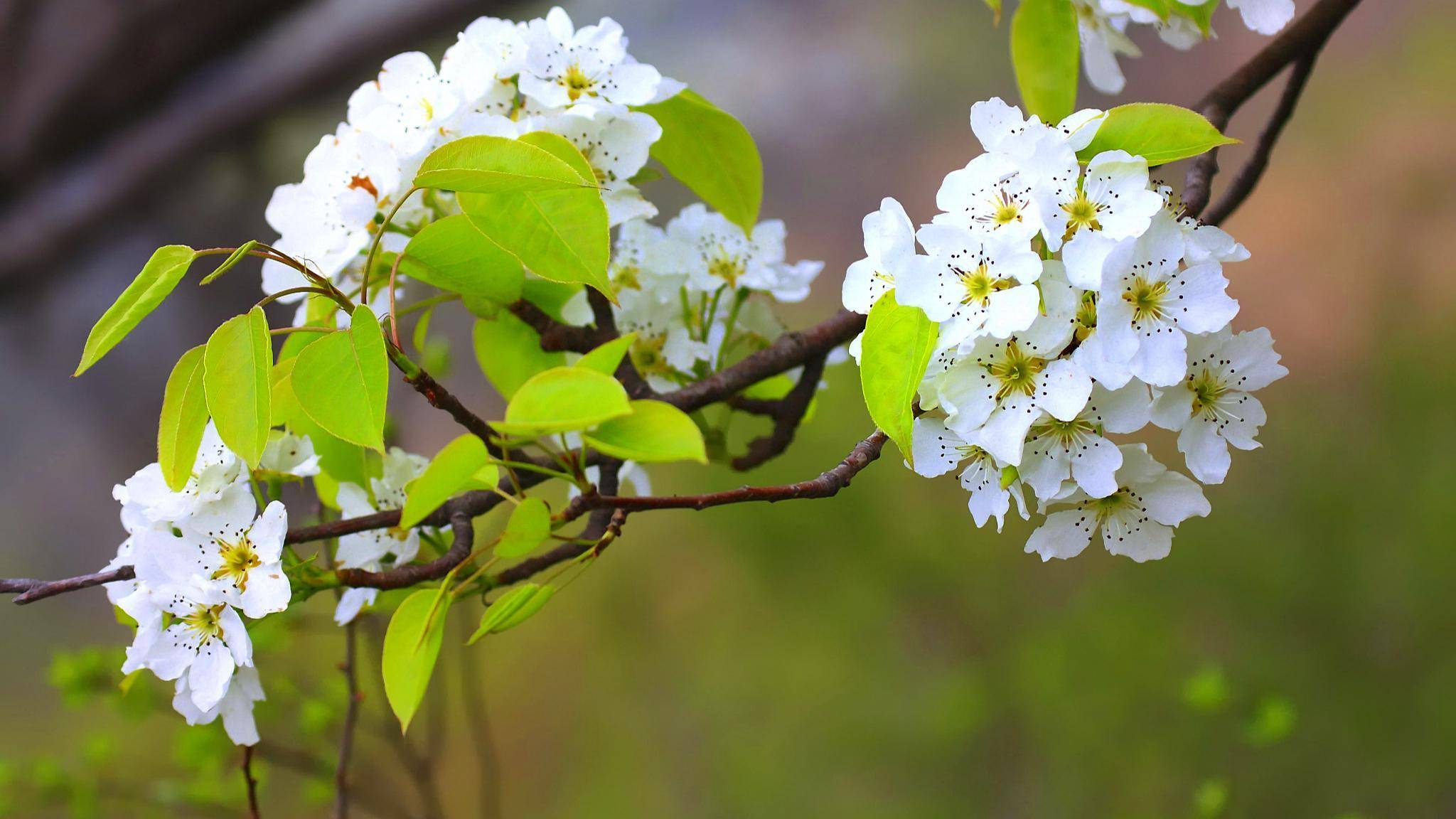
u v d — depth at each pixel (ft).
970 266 4.29
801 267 4.78
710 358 4.69
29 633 11.53
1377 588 9.44
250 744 4.40
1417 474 10.02
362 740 7.88
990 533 10.17
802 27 15.85
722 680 10.42
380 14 8.11
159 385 10.44
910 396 4.29
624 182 4.53
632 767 10.36
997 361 4.30
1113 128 4.34
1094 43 4.77
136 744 8.92
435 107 4.50
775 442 4.71
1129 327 4.28
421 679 4.28
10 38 8.16
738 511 10.30
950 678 9.62
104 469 11.12
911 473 10.36
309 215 4.52
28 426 10.93
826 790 9.61
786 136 15.97
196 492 4.36
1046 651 9.40
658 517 11.48
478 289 4.48
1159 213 4.30
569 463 4.29
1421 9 14.01
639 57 15.57
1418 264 12.50
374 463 4.58
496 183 4.29
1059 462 4.33
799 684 10.09
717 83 16.01
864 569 10.16
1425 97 13.60
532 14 8.31
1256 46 14.12
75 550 11.63
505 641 11.50
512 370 4.62
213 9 8.05
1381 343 11.84
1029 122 4.33
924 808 9.22
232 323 4.28
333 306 4.50
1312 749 8.68
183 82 8.59
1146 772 8.72
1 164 9.00
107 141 8.96
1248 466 10.70
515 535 4.27
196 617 4.35
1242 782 8.58
